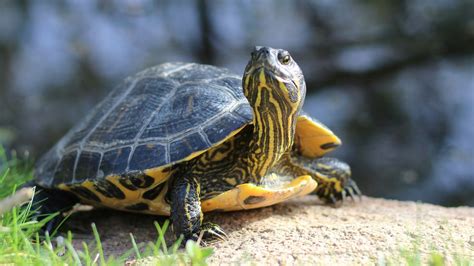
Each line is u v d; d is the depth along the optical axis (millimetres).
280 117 3617
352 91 10523
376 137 10234
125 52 10828
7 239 3213
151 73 4410
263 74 3443
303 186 3893
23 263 2900
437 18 10086
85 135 4188
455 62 10328
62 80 10633
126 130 3906
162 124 3799
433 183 9766
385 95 10438
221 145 3809
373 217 4074
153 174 3588
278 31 10688
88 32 10969
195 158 3721
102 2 11047
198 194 3623
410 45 10227
